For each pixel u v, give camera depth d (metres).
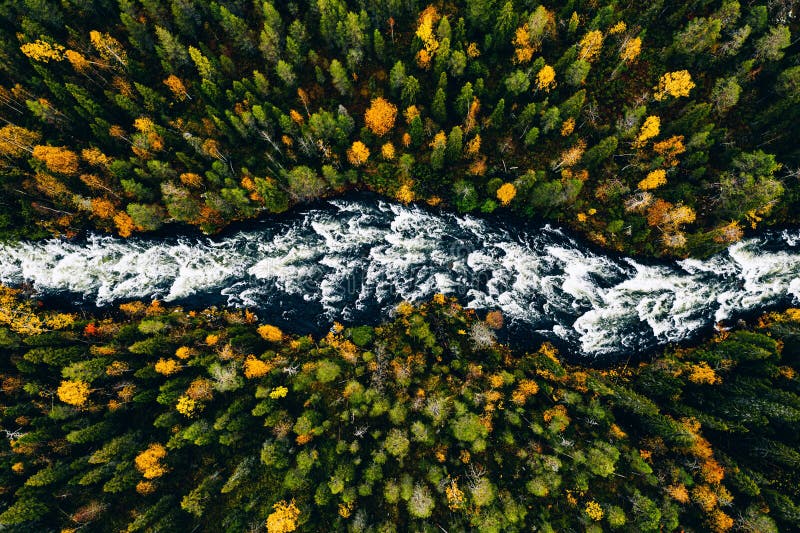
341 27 56.78
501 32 56.28
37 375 52.41
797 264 61.72
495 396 50.94
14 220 61.50
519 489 47.84
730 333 59.22
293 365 57.81
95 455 46.81
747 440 47.91
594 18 56.59
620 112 60.28
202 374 53.72
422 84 61.94
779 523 44.34
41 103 55.00
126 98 57.47
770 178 52.38
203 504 47.22
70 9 59.72
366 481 47.53
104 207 60.78
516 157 61.66
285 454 48.78
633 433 51.72
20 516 44.69
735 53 54.84
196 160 60.44
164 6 60.59
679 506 45.78
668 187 59.25
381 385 53.03
